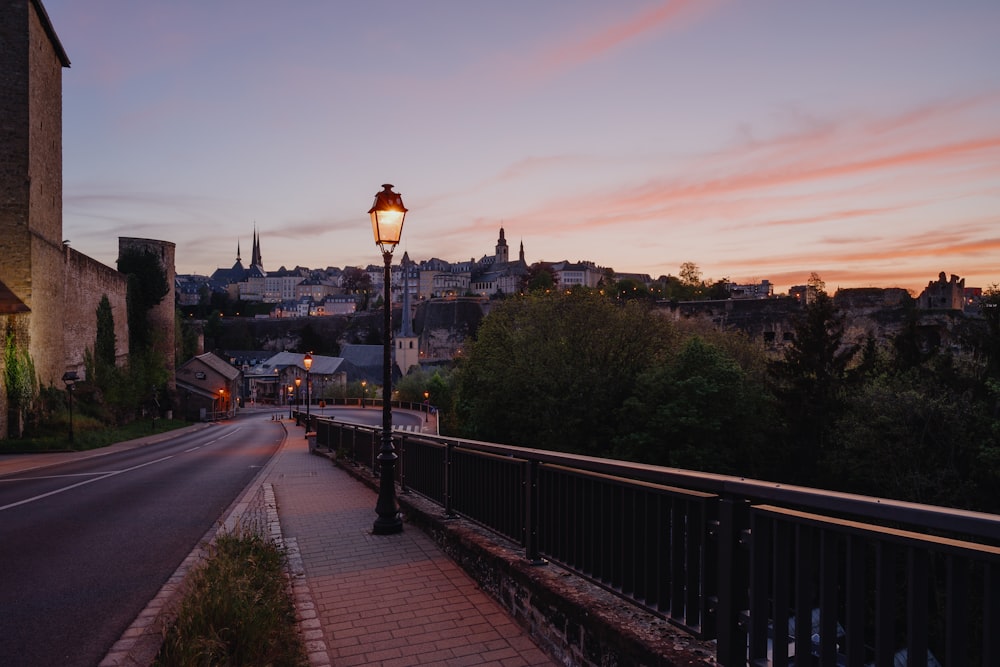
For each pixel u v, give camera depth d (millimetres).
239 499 10820
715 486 3002
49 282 31531
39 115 30062
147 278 59281
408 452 9328
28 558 6758
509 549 5352
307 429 34375
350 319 181875
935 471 27297
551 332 40000
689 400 33188
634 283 155875
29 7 28688
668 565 3482
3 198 28141
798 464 38094
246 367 133500
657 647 3139
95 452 25172
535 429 39812
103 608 5035
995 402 29797
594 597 3941
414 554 6641
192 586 4652
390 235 8023
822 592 2422
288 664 3855
